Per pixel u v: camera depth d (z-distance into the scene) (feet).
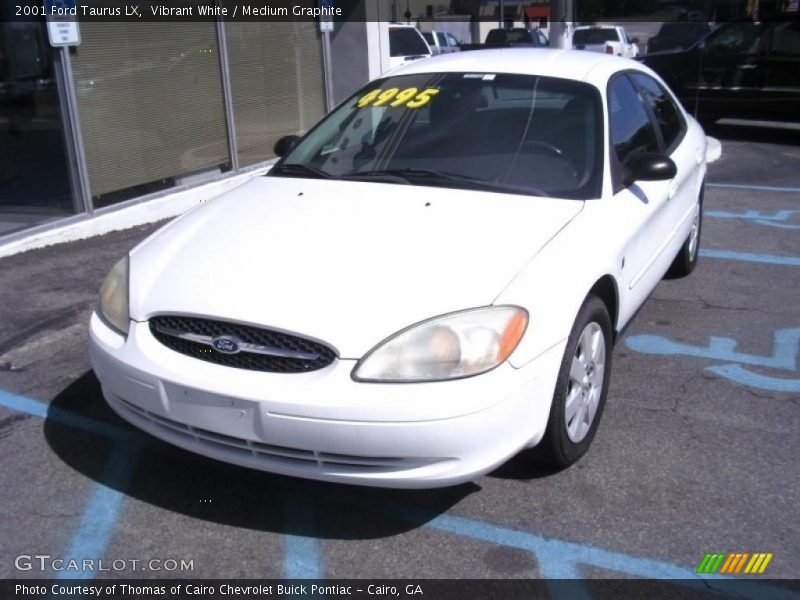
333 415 8.98
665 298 18.33
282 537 10.11
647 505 10.60
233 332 9.62
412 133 13.52
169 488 11.12
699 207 19.44
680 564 9.52
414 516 10.48
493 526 10.24
